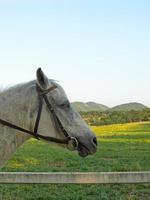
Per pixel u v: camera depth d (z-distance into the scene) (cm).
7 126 456
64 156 2202
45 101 454
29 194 1098
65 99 460
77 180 678
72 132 457
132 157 2181
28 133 457
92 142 462
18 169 1598
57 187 1189
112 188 1173
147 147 3058
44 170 1580
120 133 6019
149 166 1733
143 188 1176
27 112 456
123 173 677
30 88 462
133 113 12344
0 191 1130
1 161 454
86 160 1981
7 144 454
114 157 2183
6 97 464
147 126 8888
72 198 1048
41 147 3038
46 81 453
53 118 454
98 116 11100
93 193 1113
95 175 678
